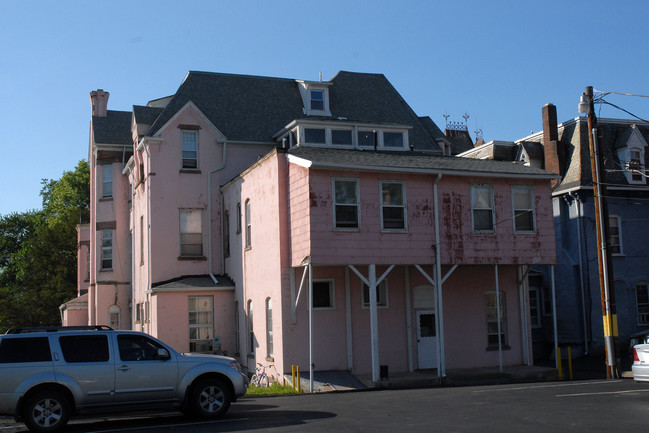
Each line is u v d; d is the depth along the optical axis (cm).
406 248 2223
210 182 2917
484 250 2339
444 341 2456
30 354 1230
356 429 1098
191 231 2888
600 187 2295
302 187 2162
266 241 2386
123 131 3516
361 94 3494
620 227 3116
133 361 1290
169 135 2886
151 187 2833
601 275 2283
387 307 2403
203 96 3153
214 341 2547
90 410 1246
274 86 3378
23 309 4872
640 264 3114
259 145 3031
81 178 6097
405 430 1073
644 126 3328
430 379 2169
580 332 3027
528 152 3284
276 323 2270
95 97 3806
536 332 3189
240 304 2664
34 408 1202
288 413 1373
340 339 2309
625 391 1574
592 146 2327
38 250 5159
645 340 2725
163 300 2634
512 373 2292
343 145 2764
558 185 3161
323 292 2328
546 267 3231
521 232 2406
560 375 2300
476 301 2525
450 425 1112
